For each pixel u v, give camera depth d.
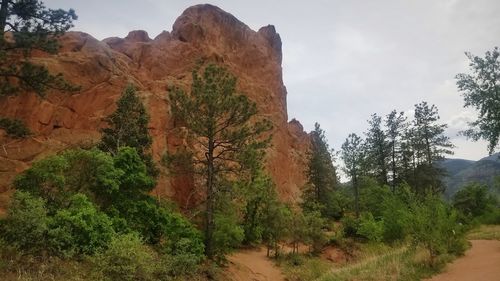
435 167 46.44
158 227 19.06
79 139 32.28
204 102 22.64
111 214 16.81
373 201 40.84
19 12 21.23
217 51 55.81
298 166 62.84
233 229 23.64
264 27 74.62
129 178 17.92
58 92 33.38
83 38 40.56
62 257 12.67
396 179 47.75
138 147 25.72
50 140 31.02
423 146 46.97
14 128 20.67
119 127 26.58
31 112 31.27
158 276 15.05
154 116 36.41
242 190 24.88
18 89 20.67
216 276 18.67
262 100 58.94
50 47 21.23
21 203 13.34
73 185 16.47
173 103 23.50
